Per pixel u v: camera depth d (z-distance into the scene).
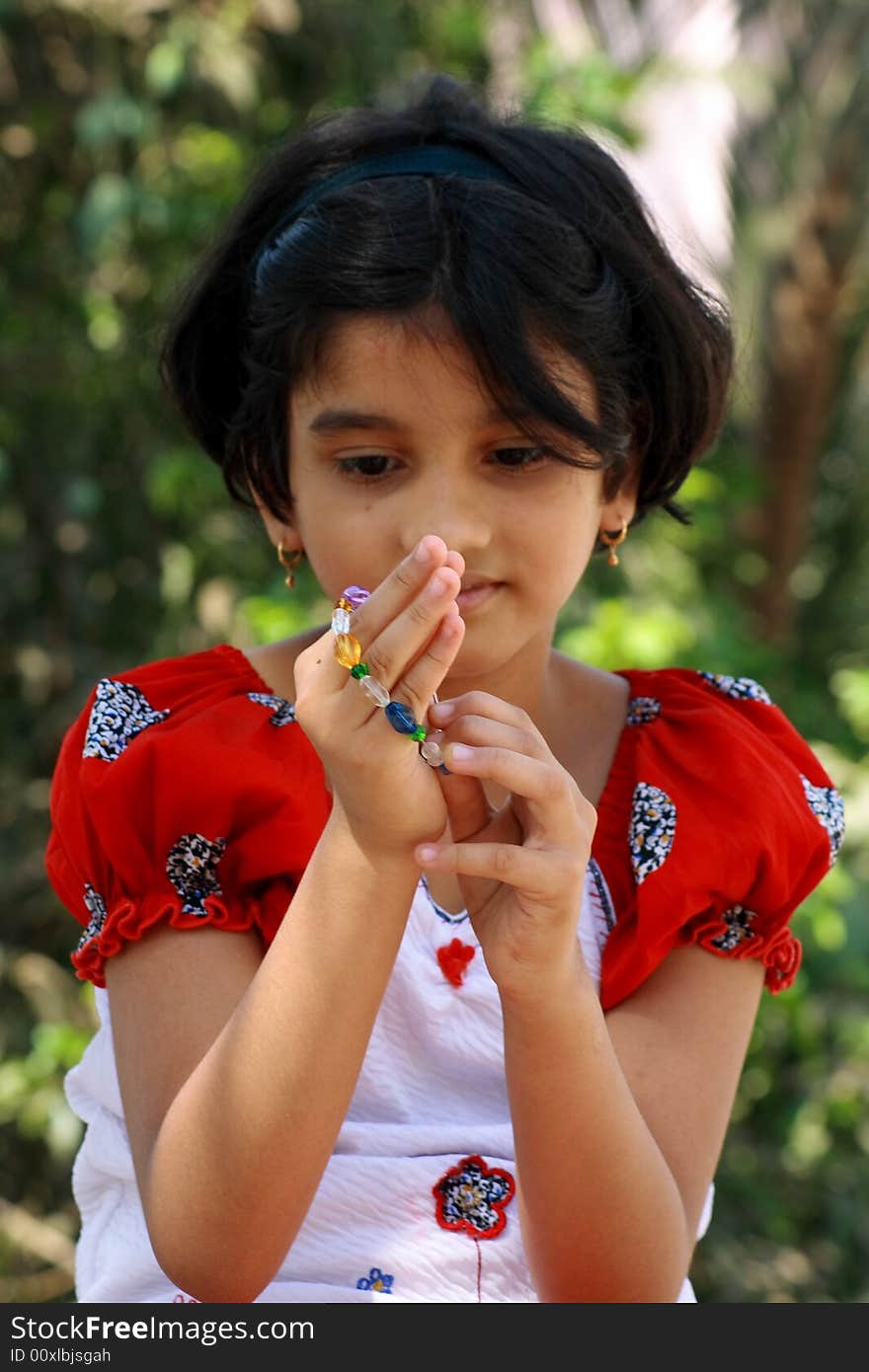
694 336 1.50
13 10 3.73
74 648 4.02
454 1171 1.35
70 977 3.83
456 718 1.16
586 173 1.46
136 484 3.98
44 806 3.92
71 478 3.91
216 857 1.37
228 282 1.56
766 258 4.88
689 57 4.79
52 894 3.88
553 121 1.60
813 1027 4.08
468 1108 1.40
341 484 1.33
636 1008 1.39
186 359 1.61
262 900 1.38
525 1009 1.17
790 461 5.11
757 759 1.50
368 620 1.11
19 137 3.85
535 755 1.14
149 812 1.38
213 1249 1.20
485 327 1.27
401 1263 1.32
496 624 1.34
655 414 1.52
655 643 3.47
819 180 4.83
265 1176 1.18
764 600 5.24
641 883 1.40
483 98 1.63
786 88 4.78
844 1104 4.17
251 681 1.52
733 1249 4.12
